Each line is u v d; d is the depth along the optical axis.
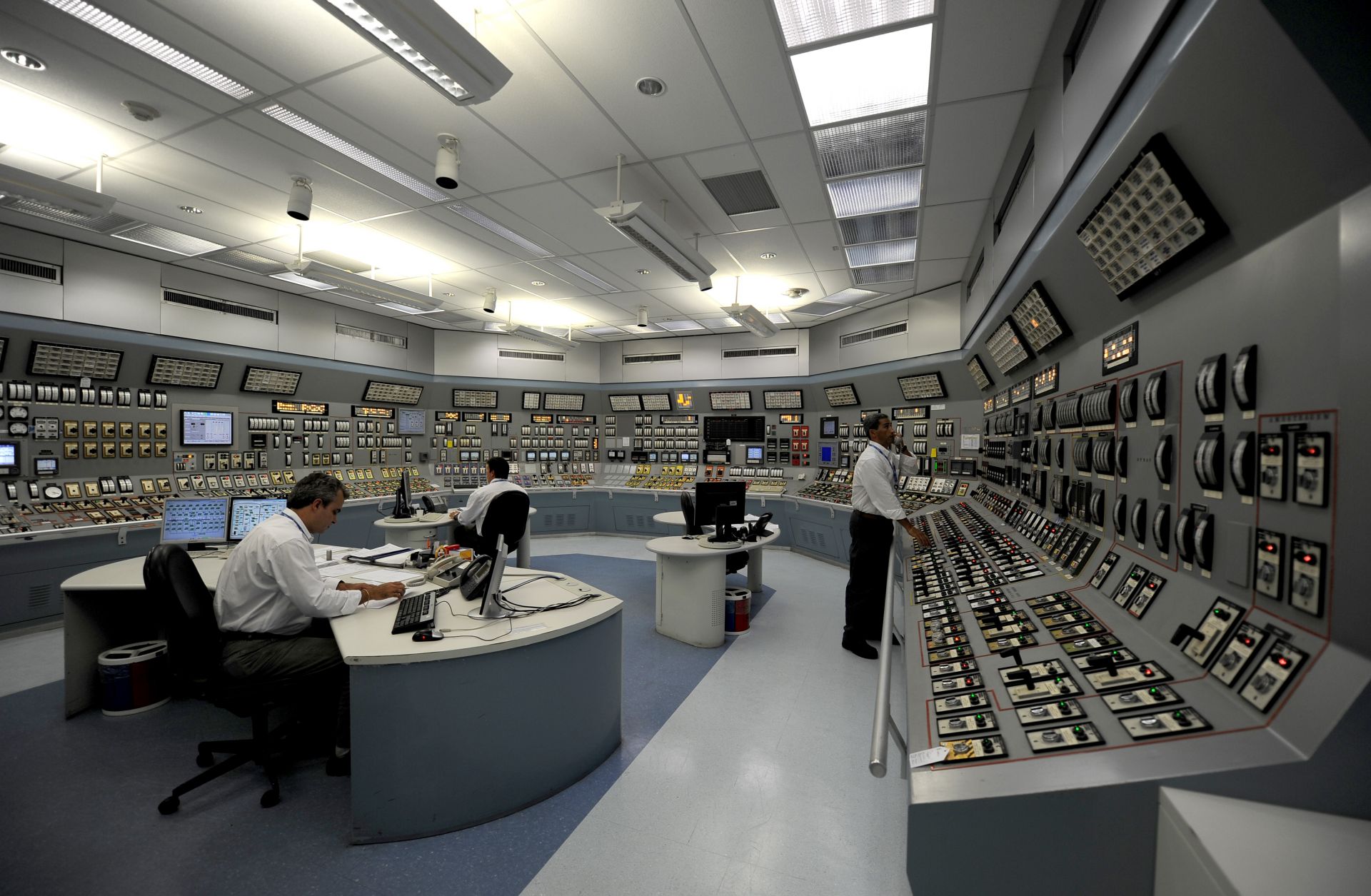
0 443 4.26
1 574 3.74
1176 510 1.40
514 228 4.14
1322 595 0.90
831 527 6.29
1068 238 1.90
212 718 2.67
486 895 1.60
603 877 1.68
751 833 1.88
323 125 2.83
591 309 6.62
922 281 5.20
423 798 1.82
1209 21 1.00
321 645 2.15
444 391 7.97
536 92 2.56
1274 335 1.04
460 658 1.83
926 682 1.52
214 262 4.98
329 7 1.84
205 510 3.32
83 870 1.68
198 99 2.64
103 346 4.69
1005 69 2.37
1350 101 0.83
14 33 2.22
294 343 6.12
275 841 1.81
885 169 3.18
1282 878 0.68
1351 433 0.85
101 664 2.70
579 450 8.92
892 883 1.67
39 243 4.32
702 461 8.30
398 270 5.19
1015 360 3.13
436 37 1.88
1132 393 1.66
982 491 4.28
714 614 3.68
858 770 2.26
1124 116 1.50
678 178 3.35
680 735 2.53
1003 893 0.97
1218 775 0.85
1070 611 1.63
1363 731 0.78
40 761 2.29
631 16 2.12
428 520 5.05
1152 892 0.87
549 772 2.05
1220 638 1.09
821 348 7.22
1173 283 1.45
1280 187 1.01
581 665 2.15
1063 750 1.03
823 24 2.17
